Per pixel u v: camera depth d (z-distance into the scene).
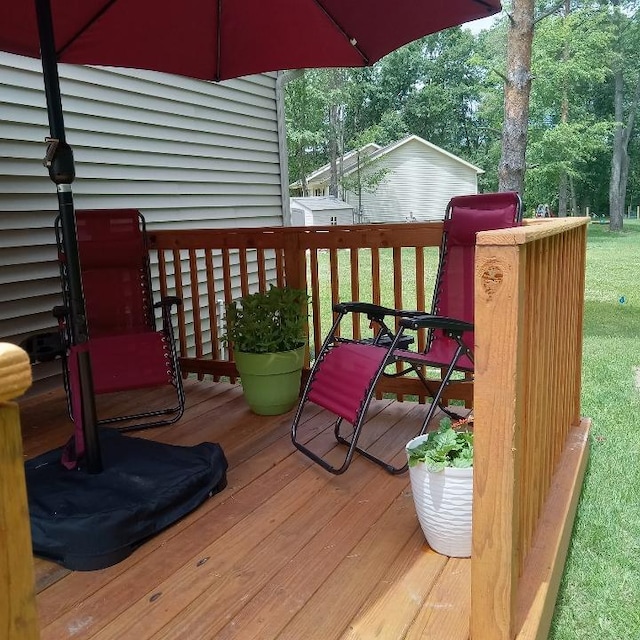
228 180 5.83
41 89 3.98
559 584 1.98
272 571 1.85
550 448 2.17
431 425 3.10
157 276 5.15
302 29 2.99
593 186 31.27
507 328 1.31
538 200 27.03
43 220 4.05
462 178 26.83
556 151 23.42
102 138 4.49
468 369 2.69
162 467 2.35
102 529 1.88
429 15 2.70
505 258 1.29
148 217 4.95
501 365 1.33
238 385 3.95
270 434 3.02
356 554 1.93
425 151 26.38
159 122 4.98
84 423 2.27
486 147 34.31
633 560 2.21
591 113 27.33
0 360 0.58
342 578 1.81
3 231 3.80
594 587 2.06
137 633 1.59
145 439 2.77
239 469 2.61
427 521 1.90
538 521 1.97
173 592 1.76
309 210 22.59
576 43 21.97
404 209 26.77
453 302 3.10
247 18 2.93
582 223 2.55
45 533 1.89
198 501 2.26
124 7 2.72
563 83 22.33
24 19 2.69
